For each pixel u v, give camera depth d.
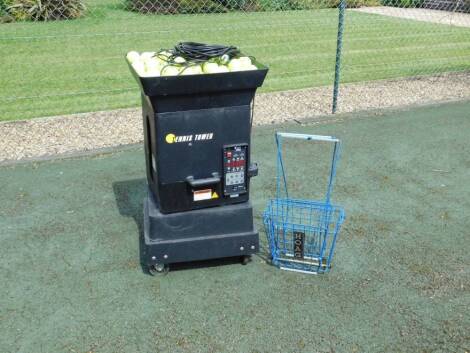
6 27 12.82
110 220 3.70
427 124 5.89
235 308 2.79
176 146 2.78
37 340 2.55
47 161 4.75
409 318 2.72
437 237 3.51
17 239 3.44
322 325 2.66
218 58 2.86
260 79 2.71
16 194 4.09
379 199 4.05
